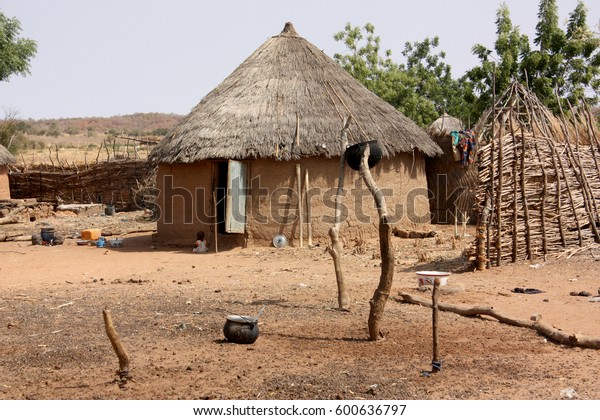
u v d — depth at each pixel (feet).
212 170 59.36
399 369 23.32
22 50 125.59
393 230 63.10
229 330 26.73
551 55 90.33
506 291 36.63
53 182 106.73
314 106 60.44
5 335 28.58
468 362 24.14
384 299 26.86
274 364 23.95
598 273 40.81
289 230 58.23
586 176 48.08
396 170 63.46
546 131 46.96
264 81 62.54
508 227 44.29
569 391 20.93
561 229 45.93
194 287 40.09
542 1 90.17
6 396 20.85
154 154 62.85
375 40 125.59
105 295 37.45
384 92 119.34
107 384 21.93
